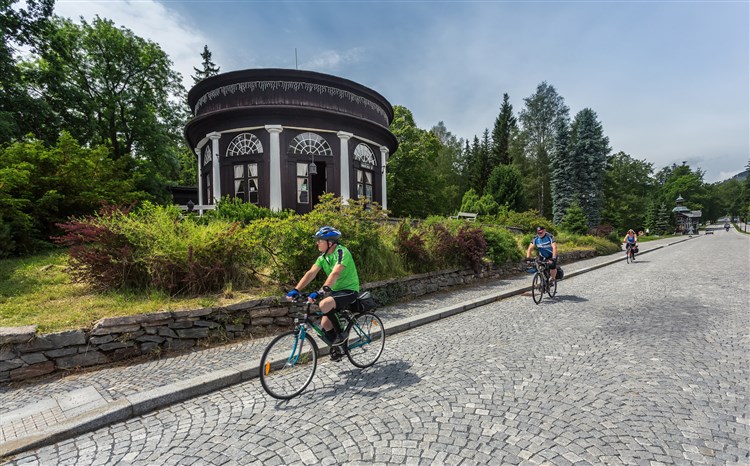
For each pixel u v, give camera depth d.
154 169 21.14
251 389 4.31
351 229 8.38
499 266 13.47
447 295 9.80
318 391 4.15
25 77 18.03
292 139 15.90
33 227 9.57
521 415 3.41
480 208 29.84
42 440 3.21
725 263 17.02
